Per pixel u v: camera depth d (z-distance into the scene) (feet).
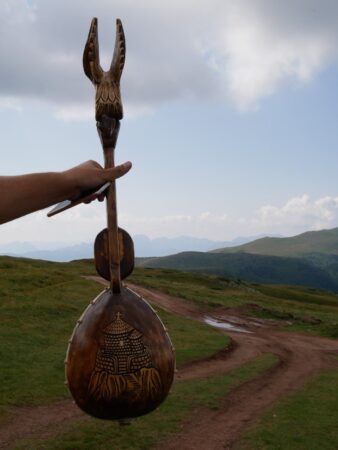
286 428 41.50
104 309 8.64
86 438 36.96
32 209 4.92
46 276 127.03
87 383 8.37
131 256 8.93
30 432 37.88
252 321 124.36
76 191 5.51
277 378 62.49
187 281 199.82
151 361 8.46
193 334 90.58
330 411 47.09
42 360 58.70
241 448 36.83
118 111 8.29
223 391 53.16
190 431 40.04
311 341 102.42
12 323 77.92
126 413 8.47
